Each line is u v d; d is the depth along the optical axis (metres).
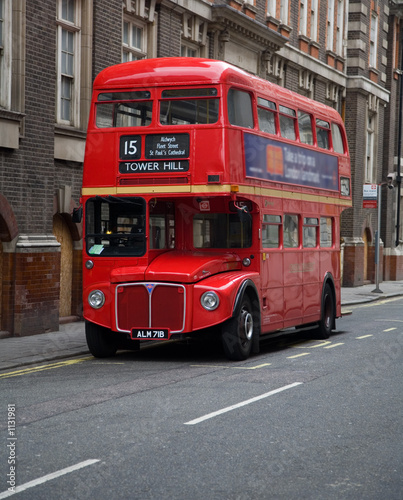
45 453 7.22
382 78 43.31
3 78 16.28
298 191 16.22
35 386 10.77
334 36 38.19
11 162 16.45
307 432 8.21
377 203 34.06
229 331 13.24
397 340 17.16
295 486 6.37
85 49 19.58
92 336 13.67
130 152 13.57
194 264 13.23
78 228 19.53
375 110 42.00
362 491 6.26
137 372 12.13
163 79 13.47
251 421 8.66
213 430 8.20
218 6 26.36
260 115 14.48
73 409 9.18
